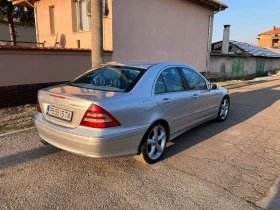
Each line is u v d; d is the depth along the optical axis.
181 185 3.22
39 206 2.72
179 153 4.22
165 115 3.90
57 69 7.92
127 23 9.90
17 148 4.18
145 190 3.09
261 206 2.85
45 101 3.53
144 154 3.63
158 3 11.16
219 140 4.91
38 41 13.86
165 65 4.32
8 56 6.81
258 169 3.73
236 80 18.44
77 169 3.54
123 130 3.21
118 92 3.45
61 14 11.93
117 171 3.52
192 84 4.85
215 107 5.69
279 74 26.91
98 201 2.85
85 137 3.02
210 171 3.62
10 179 3.24
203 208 2.78
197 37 14.06
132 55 10.38
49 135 3.42
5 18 19.20
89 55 8.66
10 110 6.63
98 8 5.95
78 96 3.21
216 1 13.90
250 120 6.45
